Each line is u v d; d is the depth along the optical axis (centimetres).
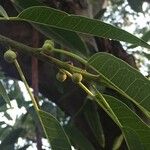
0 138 57
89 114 38
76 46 31
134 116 26
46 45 25
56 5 43
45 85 44
